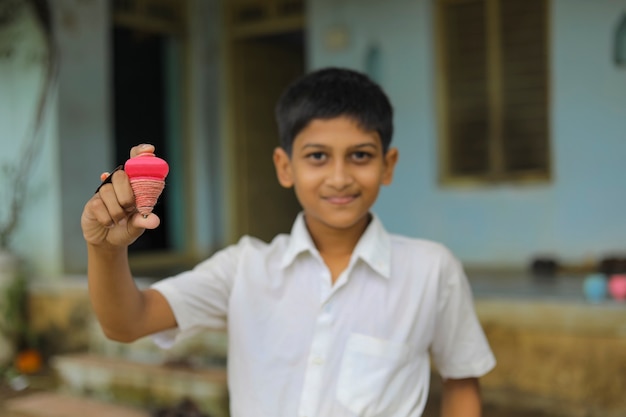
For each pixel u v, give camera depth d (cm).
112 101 712
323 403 142
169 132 777
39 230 628
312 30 661
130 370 485
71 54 627
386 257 150
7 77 638
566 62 554
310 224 155
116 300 136
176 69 777
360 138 144
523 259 580
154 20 738
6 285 596
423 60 609
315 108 144
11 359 595
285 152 159
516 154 585
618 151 539
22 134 632
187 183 782
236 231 779
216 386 447
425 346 151
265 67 805
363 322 146
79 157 632
